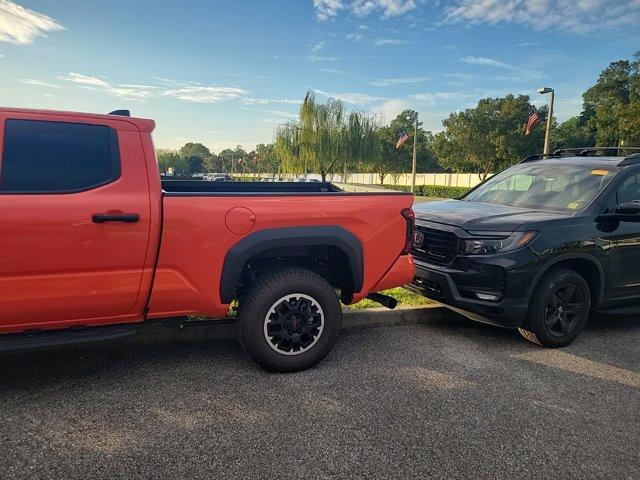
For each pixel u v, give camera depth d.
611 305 5.09
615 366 4.30
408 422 3.15
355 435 2.97
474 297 4.61
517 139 45.88
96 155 3.22
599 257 4.84
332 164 47.75
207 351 4.27
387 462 2.71
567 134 69.94
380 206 4.07
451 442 2.94
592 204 4.96
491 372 4.05
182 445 2.79
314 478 2.54
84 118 3.23
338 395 3.50
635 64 39.94
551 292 4.57
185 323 3.83
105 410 3.17
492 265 4.48
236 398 3.40
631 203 4.73
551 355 4.53
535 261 4.49
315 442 2.88
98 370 3.80
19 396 3.33
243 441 2.86
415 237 5.30
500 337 4.98
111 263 3.21
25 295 3.02
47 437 2.83
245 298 3.74
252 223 3.57
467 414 3.30
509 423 3.20
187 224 3.38
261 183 5.06
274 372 3.84
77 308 3.19
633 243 5.04
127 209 3.20
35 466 2.55
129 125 3.33
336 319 3.95
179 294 3.45
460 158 49.59
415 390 3.63
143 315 3.48
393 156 63.81
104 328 3.38
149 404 3.27
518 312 4.49
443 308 5.47
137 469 2.56
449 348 4.59
